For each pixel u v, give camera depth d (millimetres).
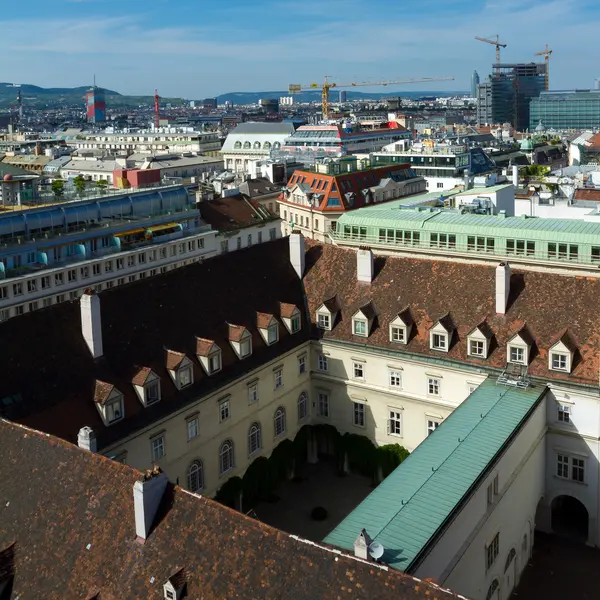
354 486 91250
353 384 92312
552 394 79250
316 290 97438
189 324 83750
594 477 78125
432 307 89125
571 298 82500
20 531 54875
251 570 46969
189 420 78500
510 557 71812
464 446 67375
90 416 71062
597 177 191500
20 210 139250
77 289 141375
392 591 43469
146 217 159750
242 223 188125
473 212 145000
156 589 48469
